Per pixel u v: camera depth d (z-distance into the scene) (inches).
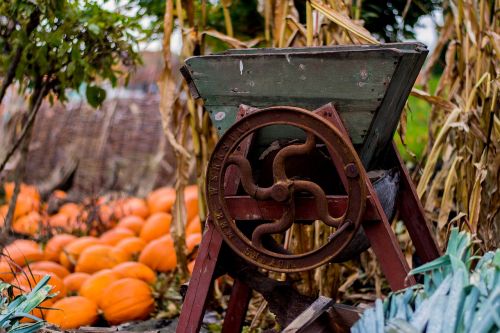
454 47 142.1
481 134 131.7
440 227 131.0
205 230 102.7
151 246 171.0
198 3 168.7
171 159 242.1
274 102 98.1
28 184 243.4
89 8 147.3
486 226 128.3
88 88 157.3
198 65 100.9
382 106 94.9
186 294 103.3
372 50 91.8
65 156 247.6
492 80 131.3
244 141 98.2
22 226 194.5
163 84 146.1
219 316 148.6
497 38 131.7
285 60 96.3
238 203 99.3
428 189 158.2
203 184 150.7
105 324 144.8
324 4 132.7
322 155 97.9
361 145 95.7
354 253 103.0
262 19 172.9
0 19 149.3
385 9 173.6
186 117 152.0
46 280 107.6
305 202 96.7
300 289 148.4
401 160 112.1
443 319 80.7
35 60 148.7
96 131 247.0
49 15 142.7
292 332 97.2
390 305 88.3
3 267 149.9
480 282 81.2
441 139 129.3
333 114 93.9
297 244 139.2
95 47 150.9
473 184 132.6
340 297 147.7
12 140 234.1
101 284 147.9
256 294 154.9
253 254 97.8
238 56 98.7
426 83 150.8
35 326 101.5
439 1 172.9
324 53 94.3
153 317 147.9
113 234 184.9
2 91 147.7
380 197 101.4
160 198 206.7
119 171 243.0
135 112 247.0
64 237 177.5
